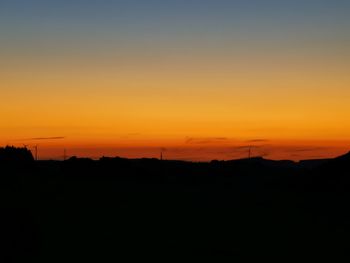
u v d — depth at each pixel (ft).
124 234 129.08
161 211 181.16
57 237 108.47
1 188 143.43
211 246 122.31
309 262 110.83
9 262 82.43
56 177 234.99
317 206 213.25
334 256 117.60
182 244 123.44
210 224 159.53
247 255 114.62
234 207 205.77
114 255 103.65
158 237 129.70
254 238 136.98
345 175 264.72
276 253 119.44
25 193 152.66
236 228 154.30
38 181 194.49
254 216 182.91
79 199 177.88
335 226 162.61
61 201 162.09
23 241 86.79
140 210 180.14
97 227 132.98
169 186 297.12
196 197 245.65
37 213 120.88
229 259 110.32
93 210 161.68
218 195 255.91
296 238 139.95
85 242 110.63
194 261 105.81
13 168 206.69
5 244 83.35
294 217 182.60
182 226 152.66
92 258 98.27
